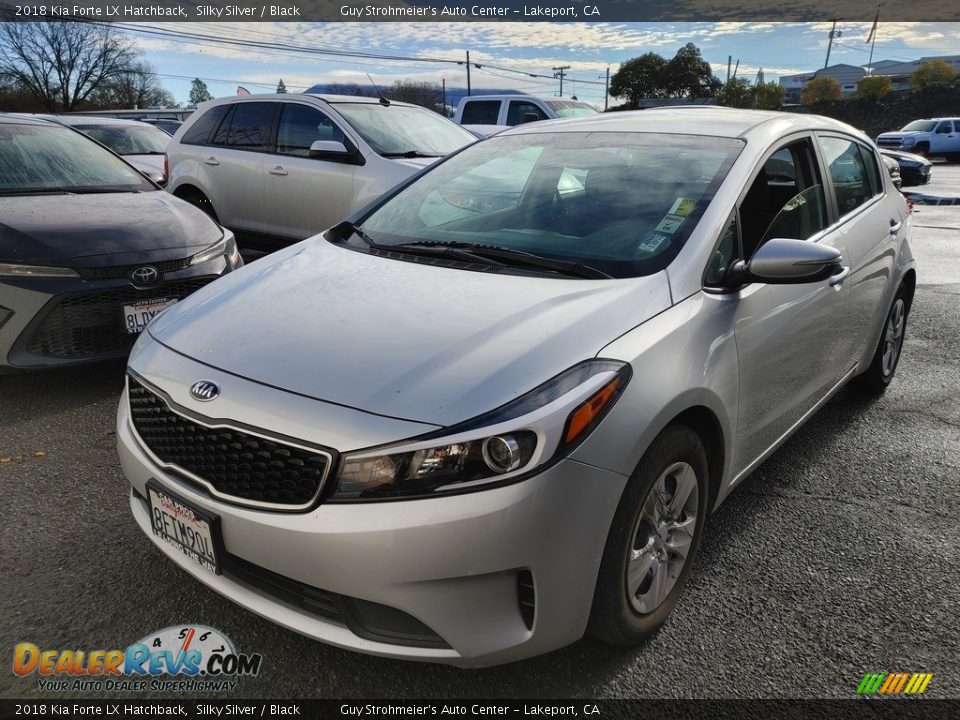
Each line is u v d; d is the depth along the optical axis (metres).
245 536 1.89
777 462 3.50
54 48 53.06
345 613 1.85
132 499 2.42
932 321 6.08
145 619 2.32
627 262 2.44
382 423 1.80
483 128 11.69
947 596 2.51
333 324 2.20
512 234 2.77
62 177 4.93
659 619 2.27
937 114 42.00
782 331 2.69
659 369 2.06
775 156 2.95
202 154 7.41
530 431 1.79
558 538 1.81
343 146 6.29
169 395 2.08
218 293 2.62
